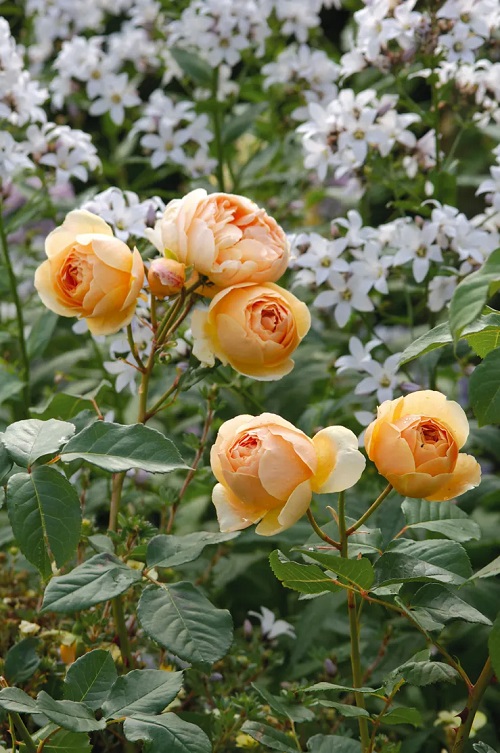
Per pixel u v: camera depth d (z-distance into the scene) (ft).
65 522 3.67
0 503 3.72
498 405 3.71
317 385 6.64
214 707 4.53
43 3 8.23
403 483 3.68
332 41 10.32
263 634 4.86
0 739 4.21
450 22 5.36
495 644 3.68
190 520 5.74
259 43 6.98
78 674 3.76
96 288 3.91
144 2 7.58
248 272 3.88
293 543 5.05
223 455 3.67
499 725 5.16
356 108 5.48
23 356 5.89
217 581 5.32
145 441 3.73
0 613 4.58
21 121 5.71
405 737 4.90
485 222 5.35
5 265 5.98
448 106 5.92
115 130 7.95
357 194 5.74
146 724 3.61
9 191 5.76
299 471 3.64
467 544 4.99
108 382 4.64
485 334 3.89
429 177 5.65
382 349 5.80
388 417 3.71
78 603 3.73
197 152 7.04
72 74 7.44
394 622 4.98
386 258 5.15
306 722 4.43
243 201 3.95
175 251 3.94
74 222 4.01
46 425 3.76
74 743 3.84
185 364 4.92
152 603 3.77
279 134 7.26
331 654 4.68
